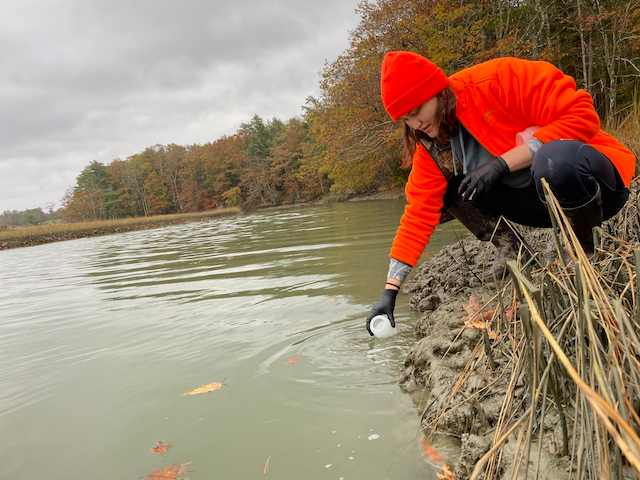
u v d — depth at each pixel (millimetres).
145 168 86312
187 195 77625
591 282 894
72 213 86125
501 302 1439
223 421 1660
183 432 1620
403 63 1500
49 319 3881
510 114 1526
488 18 13969
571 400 1035
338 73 16594
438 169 1783
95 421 1791
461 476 1159
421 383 1747
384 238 6418
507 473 1042
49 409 1951
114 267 7590
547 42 13430
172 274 5770
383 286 3438
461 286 2537
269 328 2736
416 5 14039
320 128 17953
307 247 6707
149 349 2643
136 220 39875
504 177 1641
